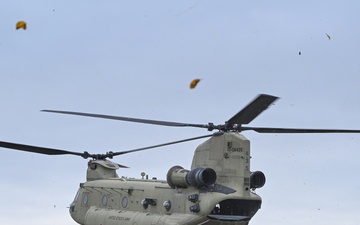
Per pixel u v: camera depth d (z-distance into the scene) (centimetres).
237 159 4244
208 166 4359
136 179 5184
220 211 4316
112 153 5662
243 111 3988
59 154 5494
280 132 4400
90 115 4709
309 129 4325
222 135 4306
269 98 3666
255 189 4388
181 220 4222
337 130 4312
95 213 5184
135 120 4472
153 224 4434
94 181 5462
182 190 4400
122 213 4884
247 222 4238
